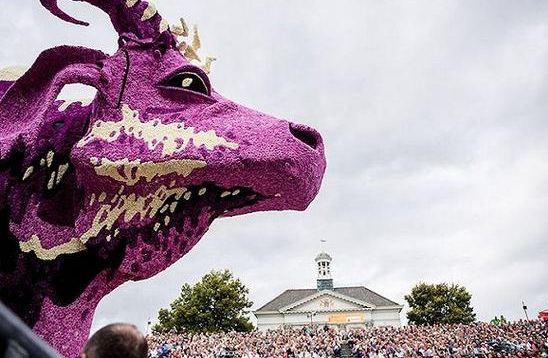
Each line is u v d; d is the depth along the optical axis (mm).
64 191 3002
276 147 3059
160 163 2871
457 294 53906
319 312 53625
